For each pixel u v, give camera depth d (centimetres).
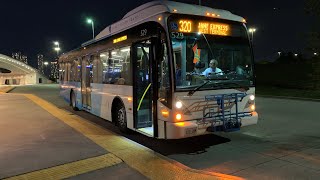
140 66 820
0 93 3048
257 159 662
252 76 784
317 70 2666
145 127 831
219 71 733
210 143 813
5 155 660
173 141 839
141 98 826
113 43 983
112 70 992
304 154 696
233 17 769
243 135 905
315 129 992
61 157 638
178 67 675
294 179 536
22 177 530
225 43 751
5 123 1073
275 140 839
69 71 1633
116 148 698
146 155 640
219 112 718
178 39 685
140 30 788
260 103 1862
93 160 614
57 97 2547
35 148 714
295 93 2445
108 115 1029
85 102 1309
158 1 737
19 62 7131
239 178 509
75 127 973
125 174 538
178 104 668
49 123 1060
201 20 721
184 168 560
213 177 512
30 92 3334
